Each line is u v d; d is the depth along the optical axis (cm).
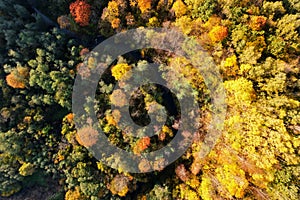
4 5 4497
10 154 4594
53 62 4566
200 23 3897
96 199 4234
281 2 3669
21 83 4534
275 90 3503
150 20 4181
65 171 4438
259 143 3456
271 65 3509
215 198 3706
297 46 3638
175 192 4122
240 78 3659
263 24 3641
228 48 3781
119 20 4228
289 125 3403
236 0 3669
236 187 3525
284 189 3322
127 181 4262
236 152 3666
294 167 3291
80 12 4181
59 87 4369
